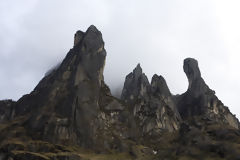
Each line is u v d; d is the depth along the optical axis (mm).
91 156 174625
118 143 197125
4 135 187500
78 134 190250
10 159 159625
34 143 175875
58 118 192000
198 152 157125
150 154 194000
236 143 158750
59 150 173125
